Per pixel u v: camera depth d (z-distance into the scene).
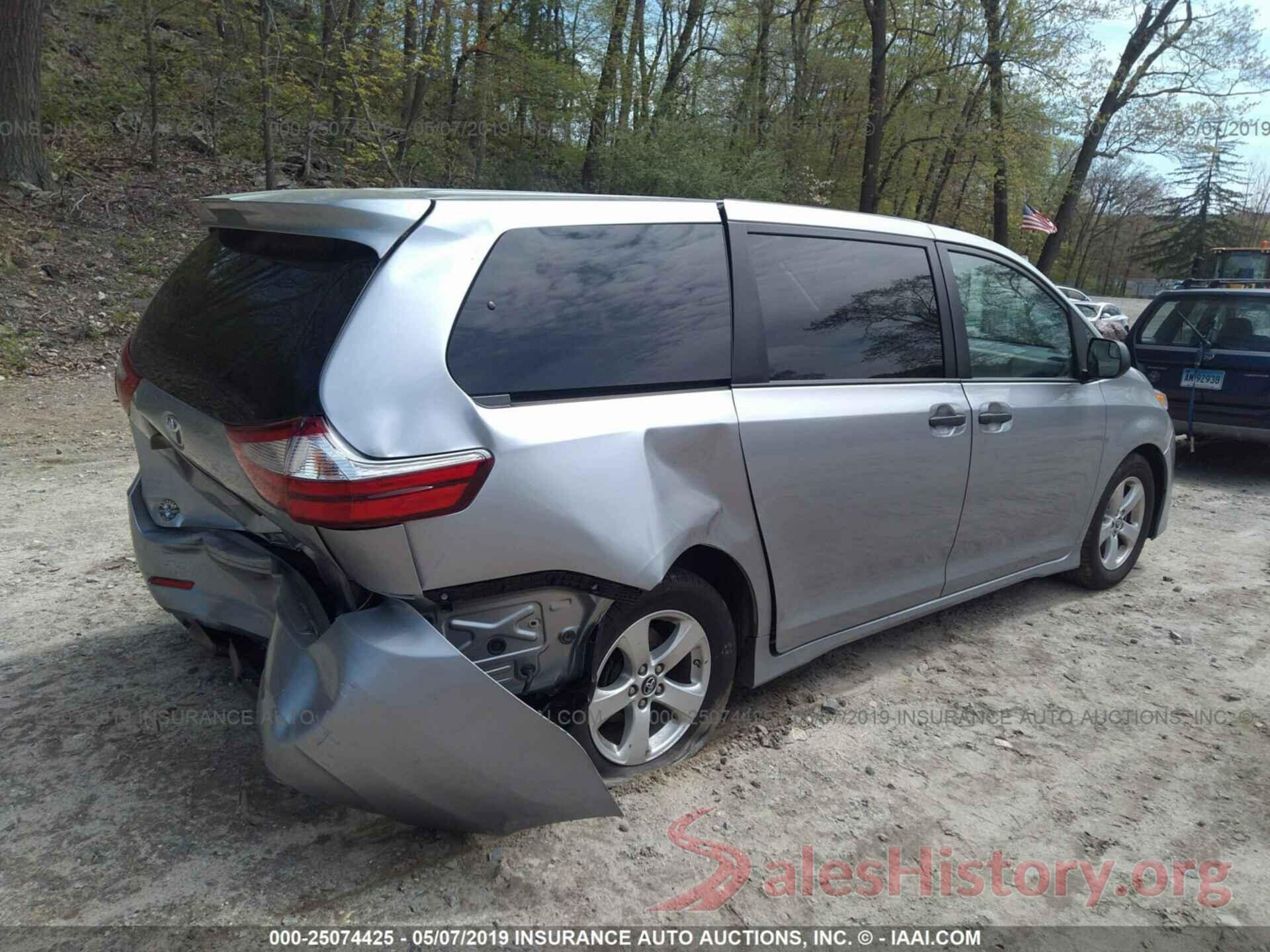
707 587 2.95
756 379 3.05
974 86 22.39
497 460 2.33
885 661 4.02
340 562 2.25
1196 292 8.19
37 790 2.82
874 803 2.96
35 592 4.36
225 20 15.22
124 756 3.02
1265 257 19.69
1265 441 7.73
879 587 3.60
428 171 18.33
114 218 13.27
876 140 21.42
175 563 3.02
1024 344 4.21
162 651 3.76
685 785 3.00
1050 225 24.05
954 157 23.94
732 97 23.69
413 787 2.31
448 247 2.42
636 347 2.74
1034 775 3.16
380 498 2.15
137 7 15.17
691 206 3.04
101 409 8.62
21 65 12.81
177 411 2.61
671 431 2.74
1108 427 4.59
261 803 2.80
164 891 2.42
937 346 3.73
